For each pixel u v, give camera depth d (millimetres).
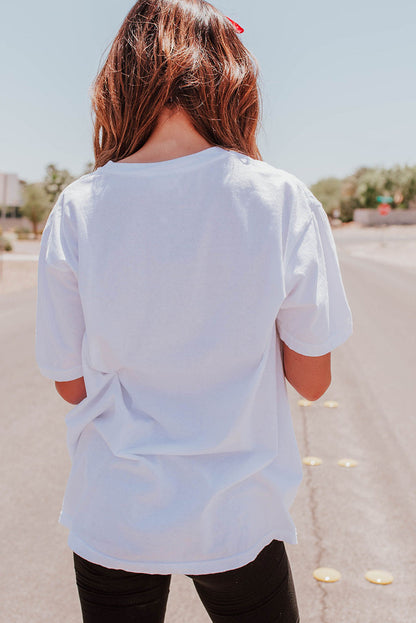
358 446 4027
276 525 1073
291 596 1121
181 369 1011
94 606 1091
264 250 989
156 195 1014
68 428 1104
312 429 4375
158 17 1066
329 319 1046
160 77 1038
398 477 3531
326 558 2721
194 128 1060
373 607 2387
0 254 28109
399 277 17000
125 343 1016
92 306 1018
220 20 1095
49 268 1045
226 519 1017
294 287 1009
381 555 2732
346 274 17969
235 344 1001
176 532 995
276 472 1075
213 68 1053
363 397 5145
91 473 1052
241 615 1082
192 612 2400
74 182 1093
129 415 1025
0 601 2490
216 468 1017
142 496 1008
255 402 1034
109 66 1104
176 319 1001
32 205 49438
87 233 1025
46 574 2672
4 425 4641
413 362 6410
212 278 993
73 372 1089
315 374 1062
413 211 72500
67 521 1109
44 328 1073
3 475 3701
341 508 3176
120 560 1018
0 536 2979
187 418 1017
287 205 1019
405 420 4535
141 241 1003
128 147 1093
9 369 6473
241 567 1039
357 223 76625
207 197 1005
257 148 1173
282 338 1049
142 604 1080
